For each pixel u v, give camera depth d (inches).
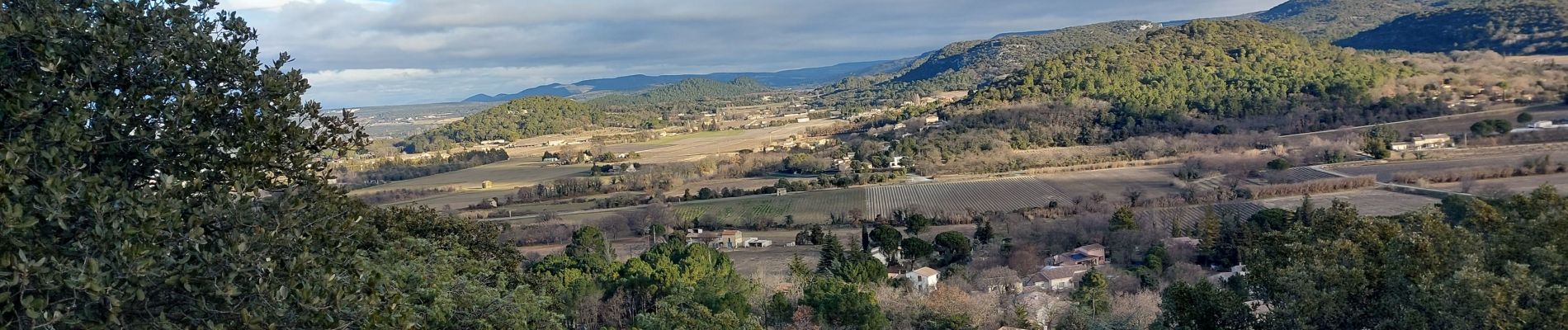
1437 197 2672.2
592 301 1444.4
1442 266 654.5
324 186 487.2
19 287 339.3
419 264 801.6
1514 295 579.5
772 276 2172.7
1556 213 689.0
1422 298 624.1
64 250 352.8
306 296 393.7
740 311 1320.1
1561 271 626.8
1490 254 682.2
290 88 479.5
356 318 422.9
